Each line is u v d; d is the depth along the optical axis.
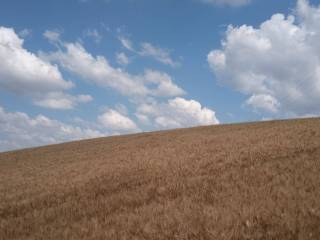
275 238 6.68
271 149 19.86
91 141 56.62
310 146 18.86
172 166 19.56
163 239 7.53
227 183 11.95
